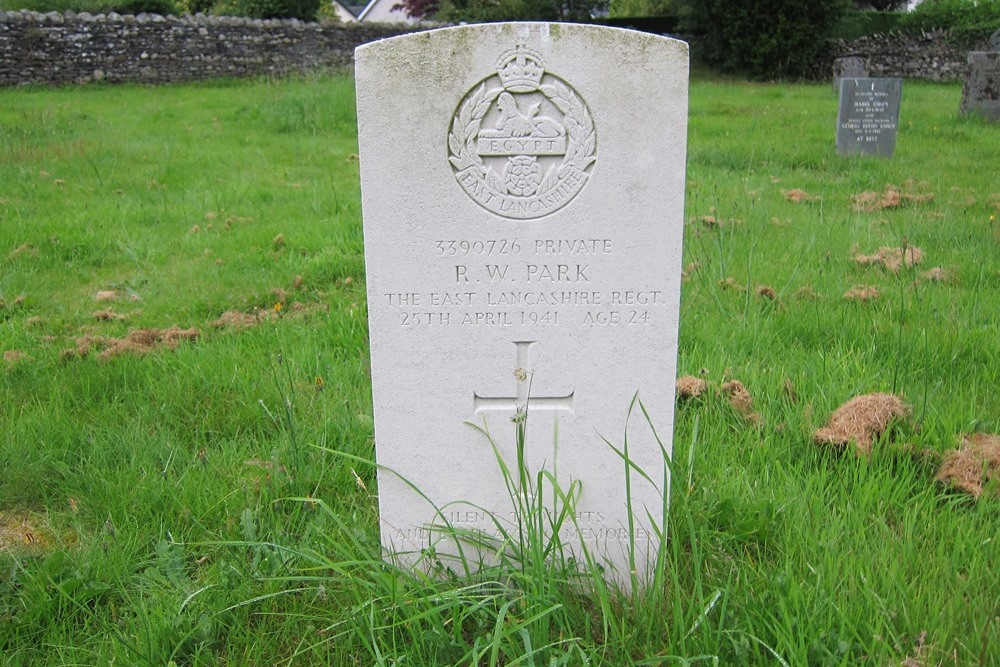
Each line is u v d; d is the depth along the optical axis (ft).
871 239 9.90
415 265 5.10
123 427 6.50
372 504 5.88
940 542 5.28
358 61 4.88
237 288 8.93
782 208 11.59
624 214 5.04
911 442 6.07
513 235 5.07
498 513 5.44
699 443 6.16
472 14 41.04
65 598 5.15
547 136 4.96
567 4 41.27
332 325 7.93
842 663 4.53
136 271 9.59
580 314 5.16
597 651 4.85
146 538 5.57
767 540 5.47
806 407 6.46
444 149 4.97
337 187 13.29
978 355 7.19
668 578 5.25
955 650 4.71
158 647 4.90
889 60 34.42
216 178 13.97
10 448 6.17
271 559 5.33
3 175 13.32
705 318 7.88
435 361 5.23
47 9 33.30
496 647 4.57
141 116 20.06
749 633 4.77
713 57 35.01
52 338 7.77
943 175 13.75
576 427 5.32
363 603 4.95
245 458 6.26
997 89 20.44
